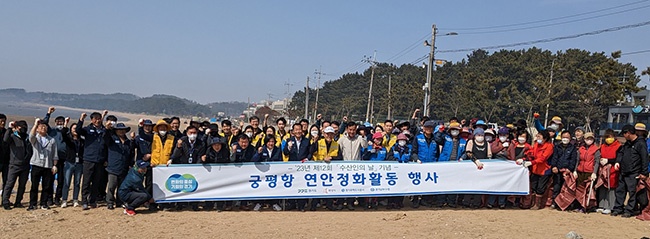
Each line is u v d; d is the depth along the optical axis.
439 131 10.82
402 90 59.59
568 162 10.60
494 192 10.62
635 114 42.81
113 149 9.89
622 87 28.19
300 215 9.90
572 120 44.94
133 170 9.59
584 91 42.41
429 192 10.45
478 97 45.31
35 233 8.21
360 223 9.26
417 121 13.19
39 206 10.14
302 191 10.20
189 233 8.38
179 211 10.03
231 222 9.19
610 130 10.40
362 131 10.83
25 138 10.05
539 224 9.41
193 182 9.95
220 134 10.97
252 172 10.11
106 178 10.92
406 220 9.54
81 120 9.88
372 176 10.35
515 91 46.03
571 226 9.28
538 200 10.85
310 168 10.23
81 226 8.71
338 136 11.70
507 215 10.19
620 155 10.09
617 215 10.19
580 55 52.38
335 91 105.19
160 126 10.03
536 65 52.62
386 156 10.77
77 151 10.23
